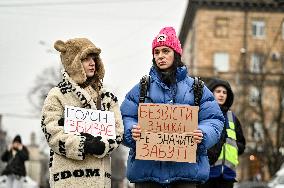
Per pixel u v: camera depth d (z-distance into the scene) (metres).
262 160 80.56
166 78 13.16
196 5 120.50
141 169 13.03
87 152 11.91
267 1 114.81
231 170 17.36
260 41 117.56
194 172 12.94
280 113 78.69
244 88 86.81
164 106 12.84
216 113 13.25
